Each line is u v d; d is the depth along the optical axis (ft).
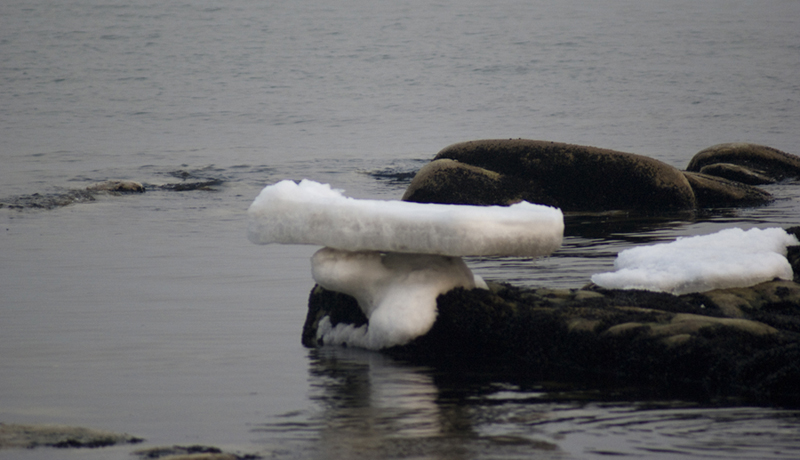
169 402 65.10
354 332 82.94
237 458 52.85
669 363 69.82
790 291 85.35
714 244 96.68
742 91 611.47
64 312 97.66
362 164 310.45
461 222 74.90
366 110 574.56
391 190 238.27
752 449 53.52
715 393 66.39
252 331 89.04
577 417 60.44
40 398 66.33
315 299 88.38
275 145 395.96
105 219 182.60
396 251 77.82
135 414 62.44
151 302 103.35
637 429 57.62
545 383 69.62
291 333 88.17
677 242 99.04
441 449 54.13
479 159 212.02
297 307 100.63
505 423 59.26
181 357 78.43
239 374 72.95
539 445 54.70
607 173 203.21
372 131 462.19
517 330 78.13
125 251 143.23
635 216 190.29
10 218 182.60
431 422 59.77
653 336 71.46
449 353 79.36
